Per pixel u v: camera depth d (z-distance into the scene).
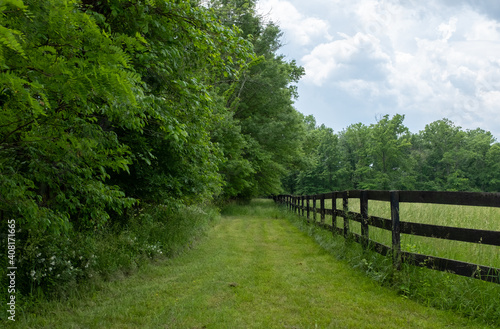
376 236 6.12
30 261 3.63
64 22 1.76
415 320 3.28
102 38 1.80
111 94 1.69
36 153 3.03
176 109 5.75
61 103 2.37
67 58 1.92
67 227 3.34
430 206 7.38
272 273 5.06
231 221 13.84
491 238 3.46
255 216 16.84
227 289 4.26
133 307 3.61
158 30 5.02
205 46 5.59
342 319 3.31
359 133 72.25
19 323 3.03
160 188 6.94
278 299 3.90
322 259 6.03
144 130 6.20
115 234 5.53
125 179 6.77
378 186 64.88
